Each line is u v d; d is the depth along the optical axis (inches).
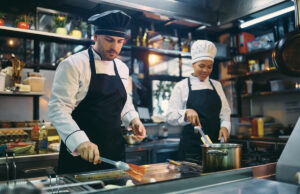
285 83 151.8
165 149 135.4
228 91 182.4
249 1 77.6
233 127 164.6
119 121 66.9
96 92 62.0
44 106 133.1
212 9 84.8
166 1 75.9
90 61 62.6
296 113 156.6
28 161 99.4
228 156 46.4
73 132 51.6
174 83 172.1
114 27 56.9
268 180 44.8
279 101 166.2
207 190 39.1
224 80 185.8
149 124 153.6
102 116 62.4
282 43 60.8
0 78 111.8
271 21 151.6
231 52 179.5
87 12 144.3
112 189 33.5
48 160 103.6
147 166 58.6
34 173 99.7
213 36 192.5
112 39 57.9
